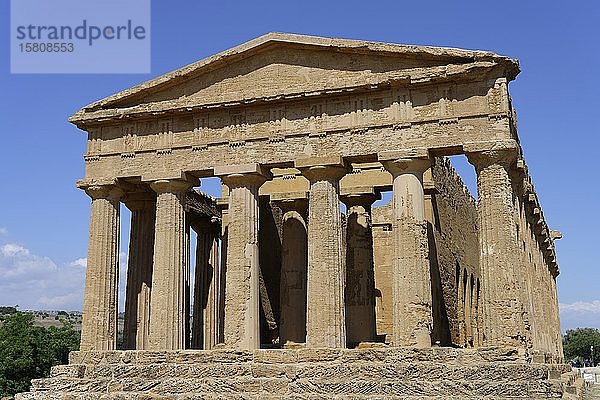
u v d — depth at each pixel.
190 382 33.28
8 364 62.28
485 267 33.84
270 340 51.81
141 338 43.22
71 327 75.00
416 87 36.56
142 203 44.88
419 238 35.31
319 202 37.44
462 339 51.97
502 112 34.72
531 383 29.05
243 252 38.16
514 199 38.03
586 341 193.88
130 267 44.47
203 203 50.75
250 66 39.81
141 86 41.03
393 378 31.19
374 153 36.72
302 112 38.59
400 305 34.75
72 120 41.78
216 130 39.97
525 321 33.31
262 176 39.12
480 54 34.84
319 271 36.47
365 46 37.12
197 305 51.62
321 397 30.28
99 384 34.41
